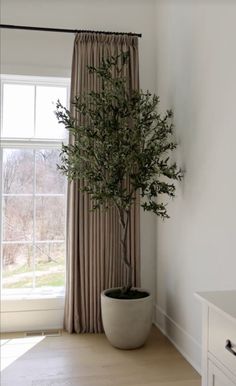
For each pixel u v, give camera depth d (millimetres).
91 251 3316
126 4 3568
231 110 2221
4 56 3369
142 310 2906
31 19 3420
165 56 3367
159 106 3525
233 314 1337
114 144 2805
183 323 2928
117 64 3166
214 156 2428
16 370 2615
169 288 3254
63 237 3607
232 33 2213
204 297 1579
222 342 1416
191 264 2783
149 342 3131
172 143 2961
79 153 2857
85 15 3498
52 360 2777
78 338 3205
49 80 3533
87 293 3320
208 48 2520
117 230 3365
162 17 3447
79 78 3285
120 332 2898
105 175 2895
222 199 2326
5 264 3527
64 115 2939
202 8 2605
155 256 3619
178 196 3041
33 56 3412
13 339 3184
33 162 3562
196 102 2711
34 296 3459
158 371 2617
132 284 3359
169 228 3248
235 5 2180
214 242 2434
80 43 3322
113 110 2859
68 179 3189
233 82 2199
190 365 2711
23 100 3541
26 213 3555
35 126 3555
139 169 2902
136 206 3385
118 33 3389
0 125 3488
